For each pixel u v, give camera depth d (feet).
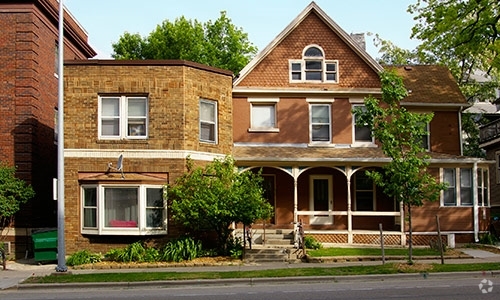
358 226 82.58
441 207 79.00
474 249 72.28
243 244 69.10
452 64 123.95
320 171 83.25
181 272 53.67
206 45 142.61
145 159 68.13
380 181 56.44
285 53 84.48
